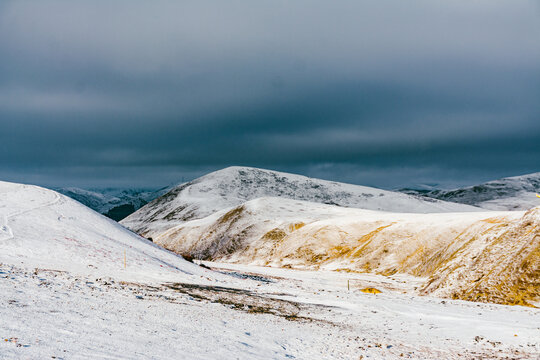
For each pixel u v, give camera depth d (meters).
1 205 41.81
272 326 19.28
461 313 27.70
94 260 31.88
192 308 20.86
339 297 32.78
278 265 91.31
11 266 23.62
